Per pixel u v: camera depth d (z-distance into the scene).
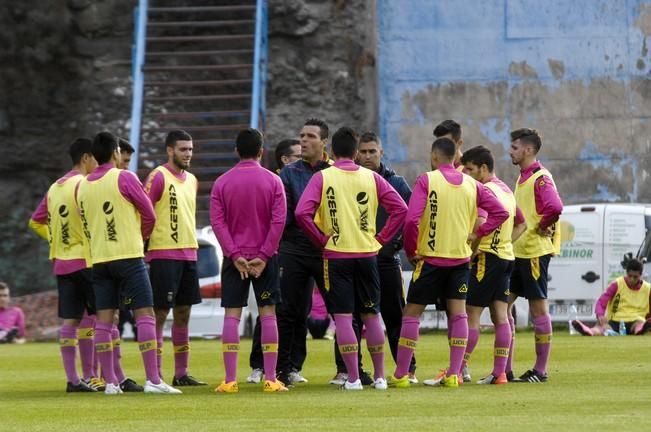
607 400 35.94
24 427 31.20
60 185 42.94
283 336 43.03
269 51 113.25
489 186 42.47
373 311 40.47
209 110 109.44
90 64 113.19
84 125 112.19
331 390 40.47
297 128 111.88
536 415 32.19
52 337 87.56
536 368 43.38
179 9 110.31
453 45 107.75
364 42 112.56
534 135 43.53
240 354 60.66
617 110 107.31
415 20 107.81
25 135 111.88
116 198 40.06
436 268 40.34
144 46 105.62
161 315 43.84
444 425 30.34
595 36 107.25
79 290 42.88
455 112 107.69
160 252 43.19
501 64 107.38
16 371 52.84
